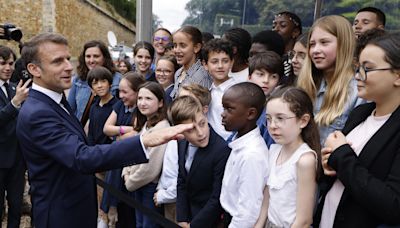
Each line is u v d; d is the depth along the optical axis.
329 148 1.39
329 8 4.71
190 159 2.11
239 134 1.81
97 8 22.97
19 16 17.62
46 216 1.80
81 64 3.87
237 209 1.67
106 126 3.06
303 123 1.53
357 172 1.25
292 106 1.49
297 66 2.35
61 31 18.80
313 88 1.88
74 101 3.80
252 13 5.18
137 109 2.77
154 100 2.58
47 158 1.77
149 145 1.58
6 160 3.06
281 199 1.52
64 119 1.79
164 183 2.36
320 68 1.81
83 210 1.91
